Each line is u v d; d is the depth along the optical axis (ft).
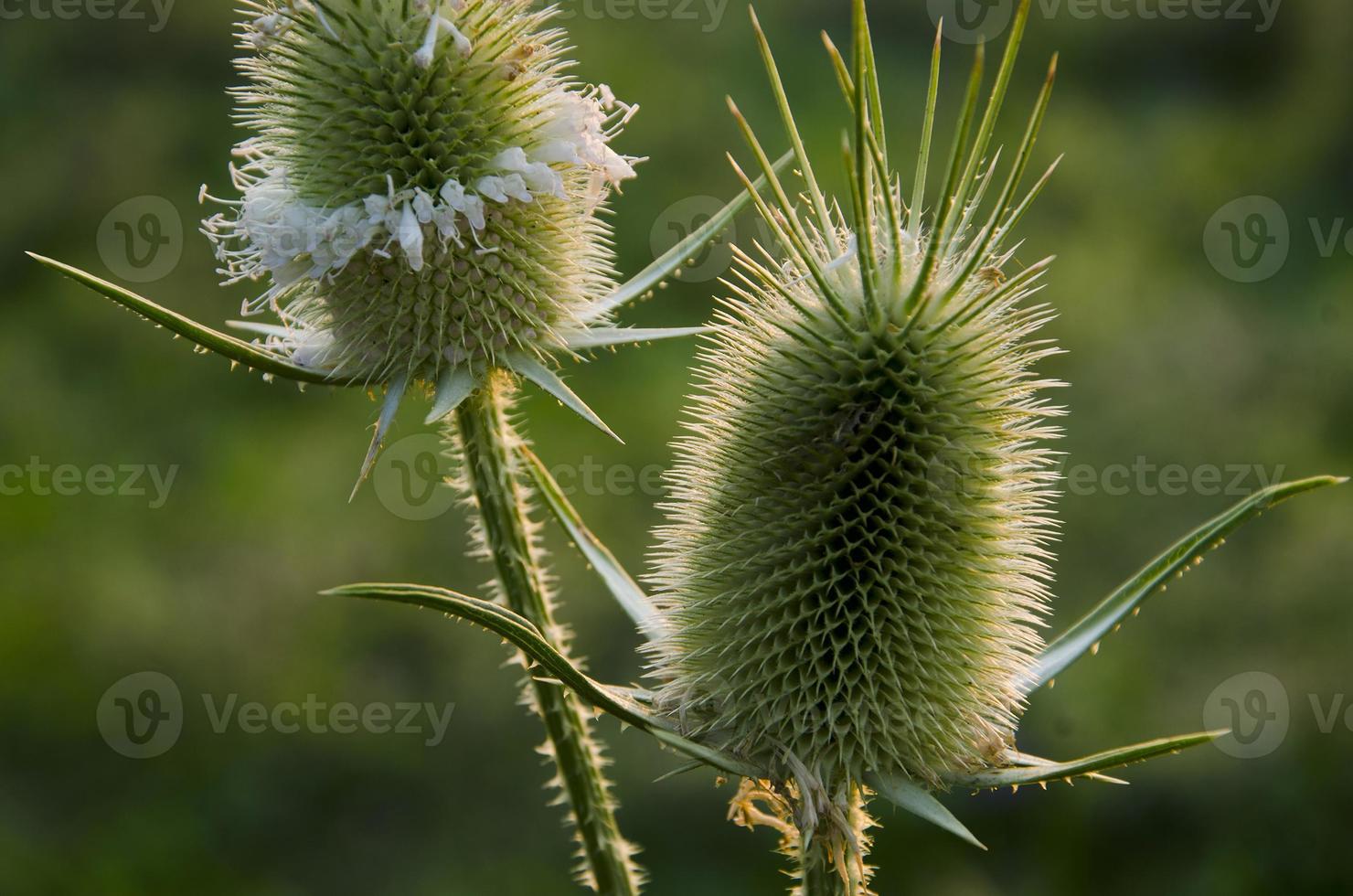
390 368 22.15
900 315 19.01
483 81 22.35
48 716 56.75
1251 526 59.62
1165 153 80.28
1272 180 78.79
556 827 53.72
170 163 75.66
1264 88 85.81
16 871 51.01
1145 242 73.82
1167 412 62.75
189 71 80.94
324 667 57.72
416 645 59.26
